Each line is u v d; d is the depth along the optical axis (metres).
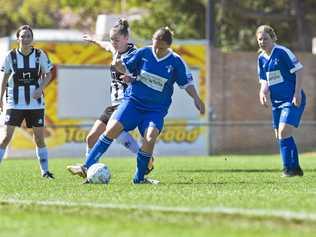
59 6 151.25
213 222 27.48
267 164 65.19
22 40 46.28
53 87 89.62
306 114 102.75
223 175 50.59
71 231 26.19
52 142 89.12
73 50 90.19
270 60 47.00
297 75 46.66
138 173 42.34
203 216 28.59
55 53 89.69
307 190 38.16
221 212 29.19
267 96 48.56
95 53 90.56
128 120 41.88
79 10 141.25
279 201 32.69
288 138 47.91
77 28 145.00
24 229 26.81
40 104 47.62
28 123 48.06
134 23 127.06
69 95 90.06
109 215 29.36
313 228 26.36
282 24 123.19
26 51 46.78
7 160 78.62
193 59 93.12
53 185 41.81
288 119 47.31
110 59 90.88
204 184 42.09
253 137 98.62
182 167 60.94
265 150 98.69
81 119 90.44
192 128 92.56
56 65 89.62
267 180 45.25
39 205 32.19
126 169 57.88
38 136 48.12
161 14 126.19
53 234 25.64
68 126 87.75
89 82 90.56
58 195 36.09
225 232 25.62
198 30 125.19
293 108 47.31
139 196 34.88
